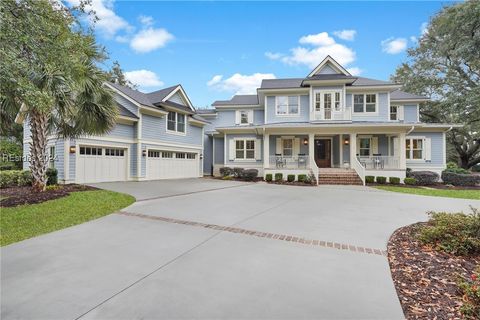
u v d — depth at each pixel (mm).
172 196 8852
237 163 19016
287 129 15875
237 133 19094
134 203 7465
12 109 7656
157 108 15211
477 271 2775
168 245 4004
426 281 2926
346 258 3592
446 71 22266
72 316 2201
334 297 2551
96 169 12625
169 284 2766
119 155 13781
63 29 6191
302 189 12047
